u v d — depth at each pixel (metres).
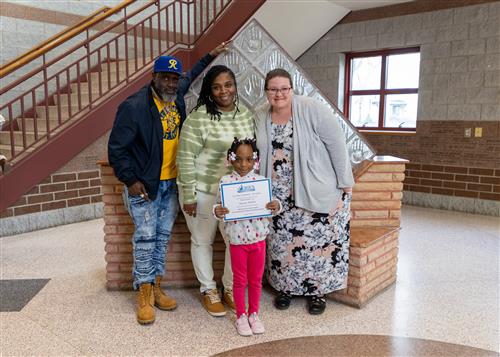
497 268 3.16
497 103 4.88
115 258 2.71
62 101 5.46
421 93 5.51
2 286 2.81
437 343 2.08
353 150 2.75
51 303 2.55
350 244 2.46
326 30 6.33
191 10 6.84
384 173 2.77
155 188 2.25
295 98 2.23
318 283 2.39
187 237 2.72
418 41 5.48
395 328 2.23
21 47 5.25
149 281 2.37
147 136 2.19
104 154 4.79
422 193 5.59
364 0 5.51
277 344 2.07
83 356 1.96
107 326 2.26
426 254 3.49
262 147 2.25
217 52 2.49
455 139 5.26
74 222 4.59
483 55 4.94
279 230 2.35
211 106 2.16
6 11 5.07
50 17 5.52
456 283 2.86
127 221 2.68
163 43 6.72
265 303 2.53
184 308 2.48
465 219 4.82
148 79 5.00
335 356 1.96
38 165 4.22
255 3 4.75
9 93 5.19
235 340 2.11
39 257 3.42
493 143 4.96
